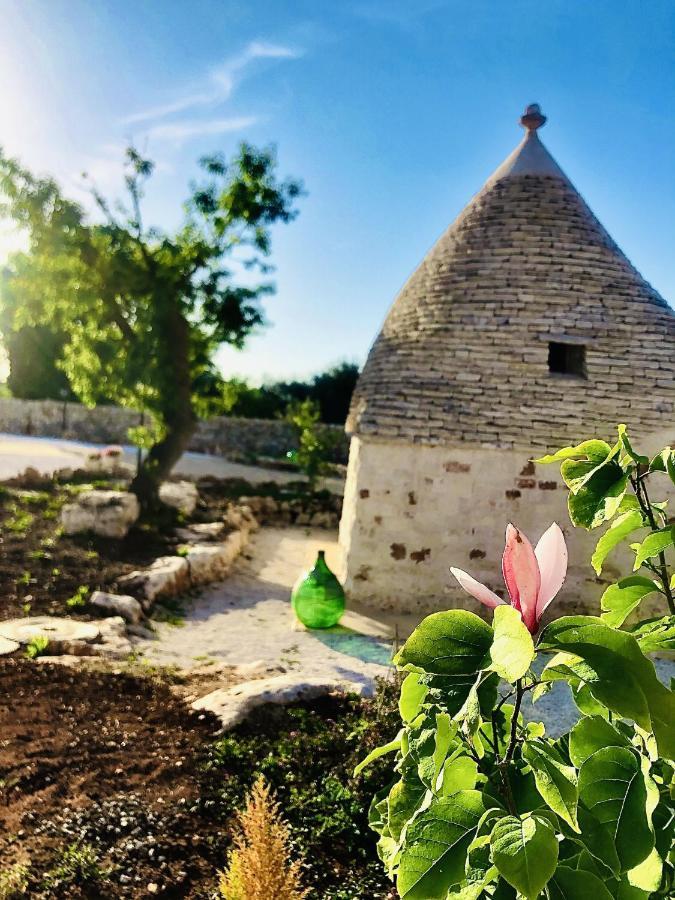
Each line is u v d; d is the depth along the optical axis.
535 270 10.49
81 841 3.88
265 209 14.00
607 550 1.97
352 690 6.14
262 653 8.21
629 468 1.82
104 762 4.73
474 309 10.43
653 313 10.43
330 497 18.95
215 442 30.98
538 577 1.48
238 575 12.23
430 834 1.58
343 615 9.88
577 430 9.77
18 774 4.48
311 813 4.36
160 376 13.45
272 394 33.75
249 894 2.89
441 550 10.08
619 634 1.39
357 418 10.56
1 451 25.66
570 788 1.46
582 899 1.43
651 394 9.88
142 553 11.66
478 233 11.05
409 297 11.43
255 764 4.81
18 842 3.83
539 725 2.01
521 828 1.40
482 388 10.05
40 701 5.64
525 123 12.05
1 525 12.61
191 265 14.01
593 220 11.20
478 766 1.75
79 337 14.48
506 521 9.97
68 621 8.19
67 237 12.82
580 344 10.14
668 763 1.73
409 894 1.53
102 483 18.28
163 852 3.87
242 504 17.55
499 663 1.30
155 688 6.27
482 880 1.45
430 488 10.10
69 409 34.38
